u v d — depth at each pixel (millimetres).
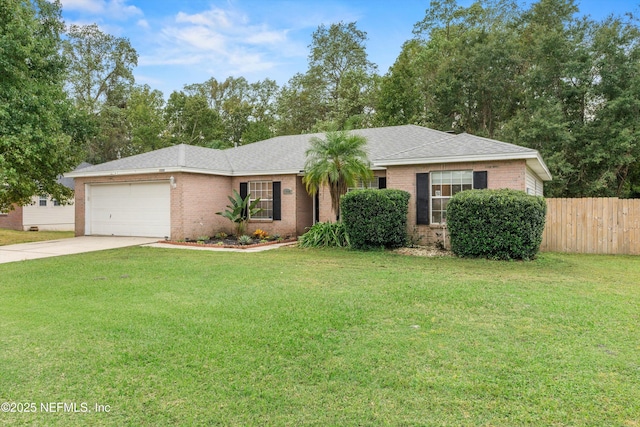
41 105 14016
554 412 2992
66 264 9633
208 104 41188
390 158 13039
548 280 7621
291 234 15875
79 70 34156
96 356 4004
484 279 7695
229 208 16516
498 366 3752
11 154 13000
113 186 16812
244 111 41406
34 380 3514
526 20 28859
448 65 28969
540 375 3564
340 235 13141
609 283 7375
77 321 5090
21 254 11734
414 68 30000
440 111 29922
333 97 37469
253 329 4773
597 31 24094
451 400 3172
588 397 3191
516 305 5770
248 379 3521
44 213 24656
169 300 6133
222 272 8484
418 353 4062
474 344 4293
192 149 17656
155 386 3406
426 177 12727
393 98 28391
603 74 22734
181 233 14906
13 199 16797
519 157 11273
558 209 12945
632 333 4605
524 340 4414
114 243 14422
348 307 5684
